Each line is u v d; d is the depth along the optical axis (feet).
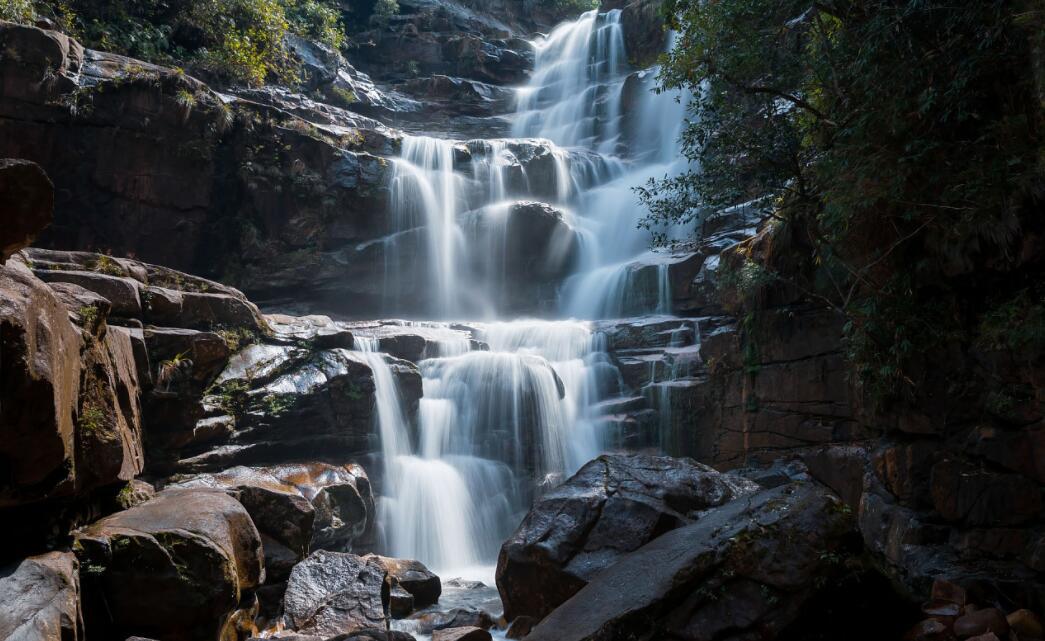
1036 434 21.88
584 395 46.50
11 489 14.20
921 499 25.82
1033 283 22.04
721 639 17.97
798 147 30.32
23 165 13.25
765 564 18.47
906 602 19.69
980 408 23.97
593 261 64.44
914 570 24.04
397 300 60.03
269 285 56.08
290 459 33.22
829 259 29.86
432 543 36.42
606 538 23.22
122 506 20.72
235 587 18.71
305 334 36.50
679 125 72.64
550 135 84.38
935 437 25.88
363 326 46.34
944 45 22.61
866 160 23.93
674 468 26.35
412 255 60.08
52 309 14.93
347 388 35.12
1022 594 20.75
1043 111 20.53
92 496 19.10
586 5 112.47
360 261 58.34
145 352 27.12
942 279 24.77
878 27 23.00
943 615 19.89
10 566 14.51
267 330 35.37
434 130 80.12
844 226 26.66
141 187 50.83
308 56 73.97
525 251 62.13
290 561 24.85
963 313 24.54
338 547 31.32
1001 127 21.30
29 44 46.52
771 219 37.40
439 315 61.26
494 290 62.39
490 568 36.40
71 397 15.80
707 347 41.42
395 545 35.17
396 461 36.52
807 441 34.94
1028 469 22.18
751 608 18.15
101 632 16.93
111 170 49.70
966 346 24.40
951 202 22.86
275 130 56.24
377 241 59.06
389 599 24.49
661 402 43.45
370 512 33.24
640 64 89.71
